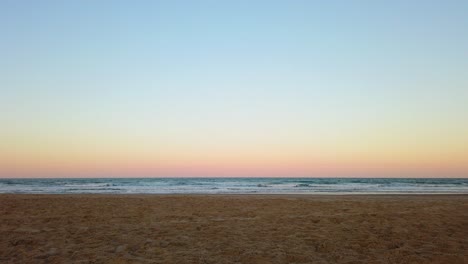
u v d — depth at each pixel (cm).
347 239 827
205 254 719
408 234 870
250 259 686
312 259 688
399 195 2264
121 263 664
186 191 3344
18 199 1530
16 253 736
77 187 4384
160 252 733
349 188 4144
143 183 6150
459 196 2106
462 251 731
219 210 1244
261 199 1608
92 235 875
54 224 1000
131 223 1014
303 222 1018
